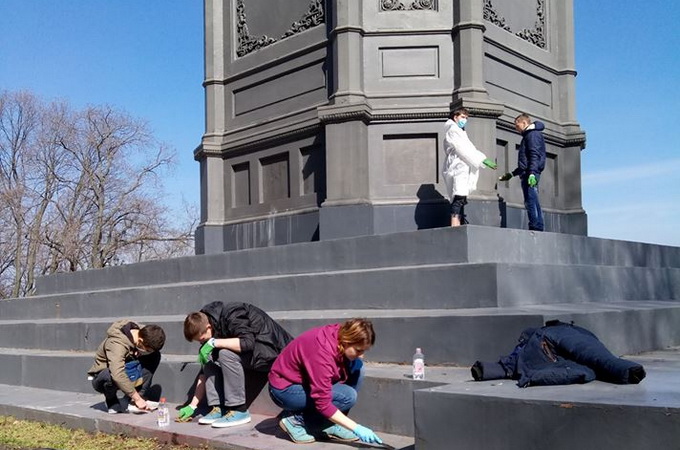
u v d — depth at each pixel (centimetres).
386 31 1086
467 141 946
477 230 778
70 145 3503
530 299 729
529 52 1206
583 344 484
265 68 1218
